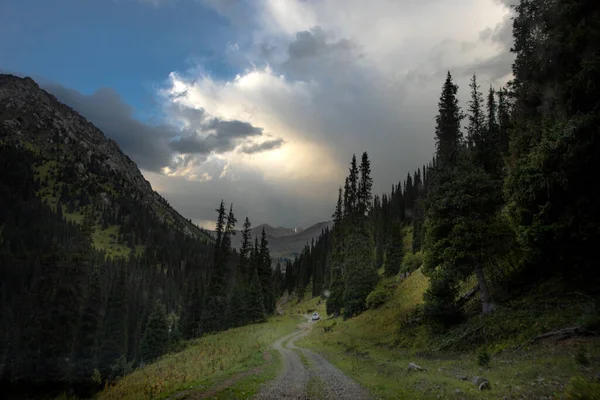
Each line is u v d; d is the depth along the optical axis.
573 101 15.55
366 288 44.94
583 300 15.67
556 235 16.62
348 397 11.08
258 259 85.44
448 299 24.12
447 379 11.92
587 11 15.70
